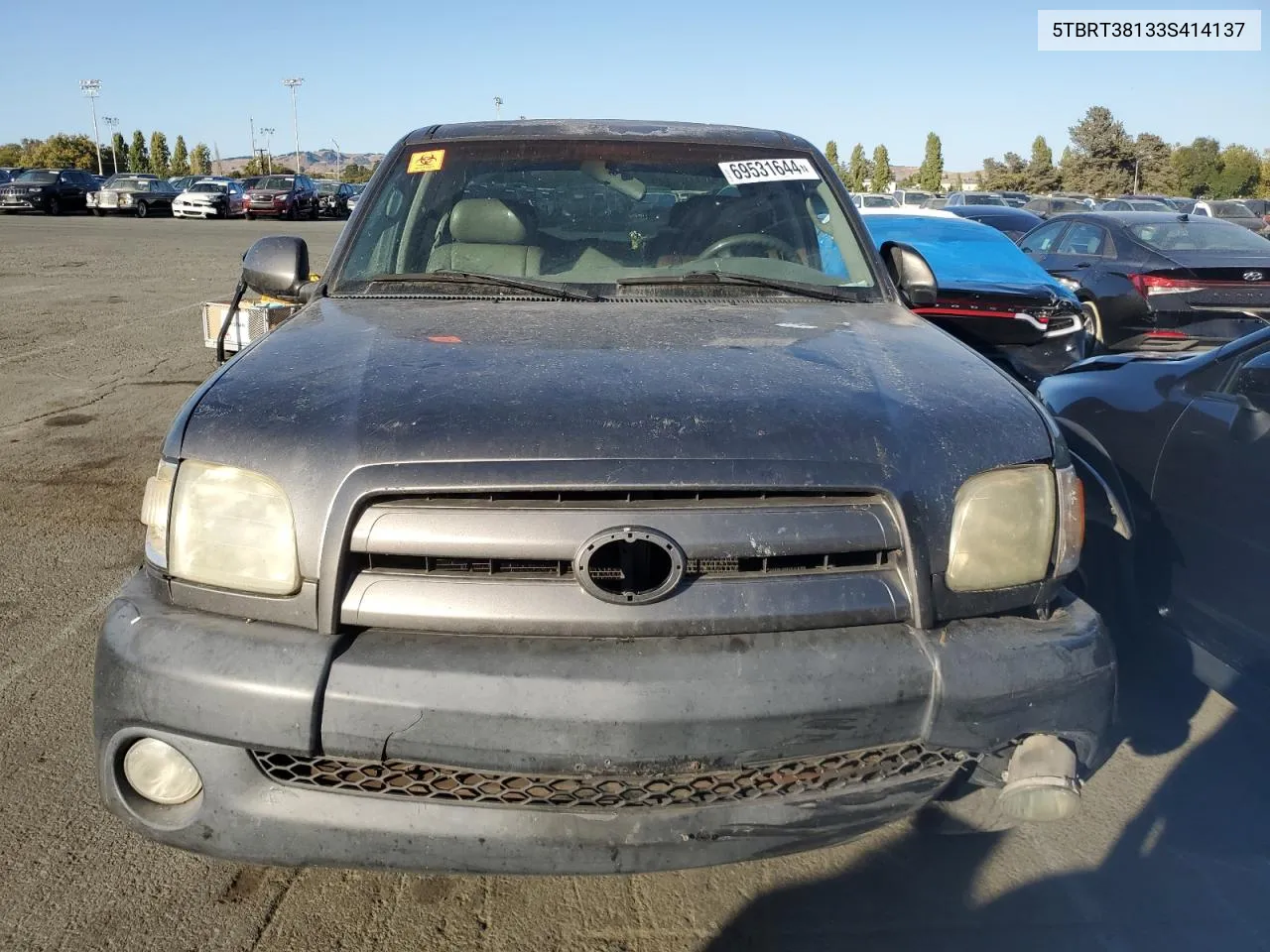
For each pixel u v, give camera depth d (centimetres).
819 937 242
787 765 206
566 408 212
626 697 192
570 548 198
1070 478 229
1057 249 1167
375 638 201
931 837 280
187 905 248
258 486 204
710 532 200
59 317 1177
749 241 340
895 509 208
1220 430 338
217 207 3934
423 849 199
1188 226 1068
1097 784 308
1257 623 321
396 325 270
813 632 205
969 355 272
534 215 339
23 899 247
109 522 517
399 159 354
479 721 192
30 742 317
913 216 901
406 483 198
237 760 200
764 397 222
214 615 208
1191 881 264
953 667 205
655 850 201
